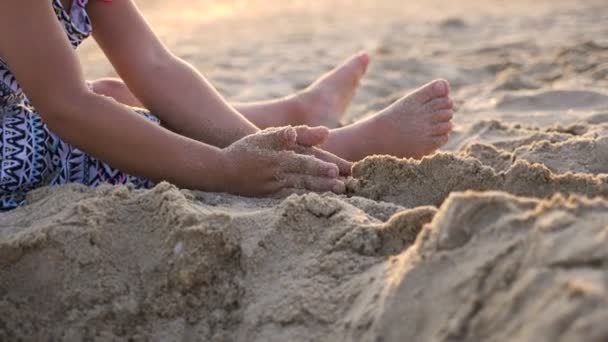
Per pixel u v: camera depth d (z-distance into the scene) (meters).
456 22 6.47
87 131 1.76
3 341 1.46
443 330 1.08
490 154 2.24
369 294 1.27
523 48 5.10
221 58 5.11
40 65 1.72
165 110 2.10
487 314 1.05
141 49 2.10
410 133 2.31
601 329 0.90
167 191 1.59
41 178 1.85
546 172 1.74
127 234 1.56
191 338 1.41
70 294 1.47
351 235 1.45
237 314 1.41
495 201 1.20
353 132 2.30
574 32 5.65
